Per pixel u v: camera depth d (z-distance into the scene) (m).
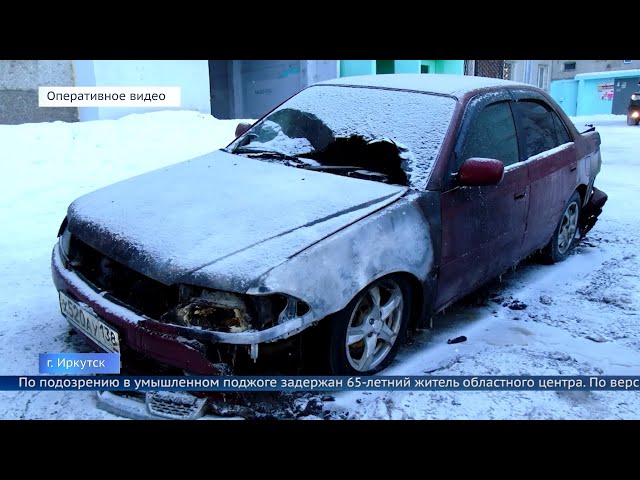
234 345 2.31
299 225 2.59
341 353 2.59
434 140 3.19
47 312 3.55
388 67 13.87
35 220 5.50
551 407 2.65
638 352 3.17
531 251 4.11
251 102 13.27
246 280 2.24
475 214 3.24
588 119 25.94
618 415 2.60
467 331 3.44
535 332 3.42
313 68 11.87
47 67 8.81
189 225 2.64
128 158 7.72
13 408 2.52
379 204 2.80
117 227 2.72
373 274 2.60
